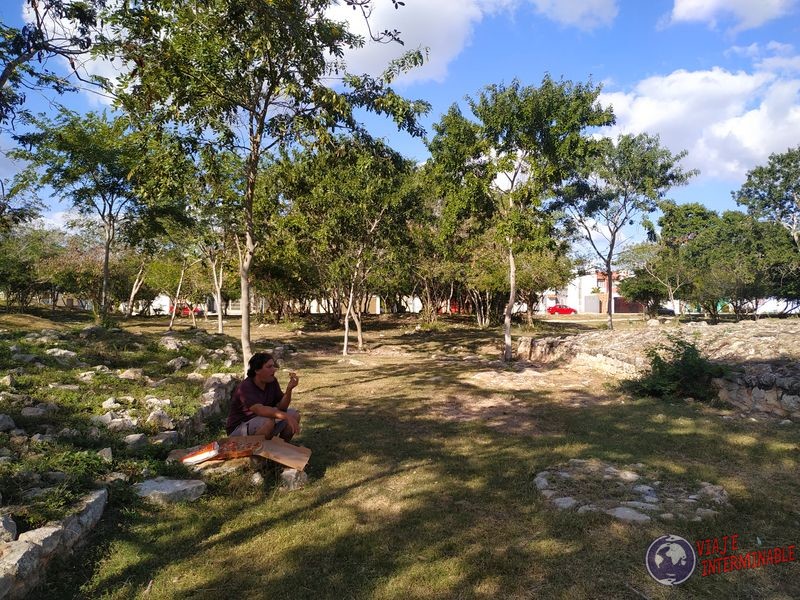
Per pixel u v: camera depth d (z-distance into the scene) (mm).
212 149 9180
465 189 15711
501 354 19969
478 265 29062
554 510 4348
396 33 6344
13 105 5902
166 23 7723
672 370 9750
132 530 3947
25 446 4938
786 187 34719
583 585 3248
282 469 5262
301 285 34969
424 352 21266
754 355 9977
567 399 9664
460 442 6656
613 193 23656
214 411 7879
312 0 8016
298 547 3811
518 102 14836
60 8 5227
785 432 6941
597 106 15477
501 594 3182
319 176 15922
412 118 9234
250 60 8500
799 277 34094
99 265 29922
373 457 5973
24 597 2996
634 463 5676
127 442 5559
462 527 4105
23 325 22172
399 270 22797
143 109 8281
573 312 59719
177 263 28094
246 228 10164
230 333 28781
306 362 16812
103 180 16906
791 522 4133
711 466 5578
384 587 3273
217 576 3422
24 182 14203
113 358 11172
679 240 39188
